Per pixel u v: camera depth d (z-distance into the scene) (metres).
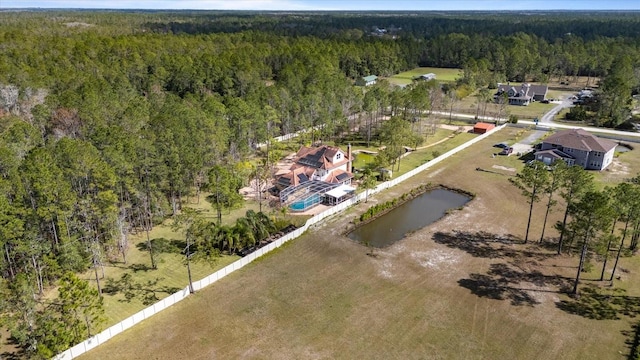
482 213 77.12
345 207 79.19
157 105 107.62
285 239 67.12
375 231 72.25
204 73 154.25
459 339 47.31
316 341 47.09
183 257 62.97
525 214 76.44
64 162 58.31
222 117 93.00
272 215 74.69
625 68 175.00
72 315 44.97
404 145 107.75
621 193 54.03
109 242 61.22
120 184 63.25
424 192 88.50
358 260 62.56
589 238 58.81
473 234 69.69
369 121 134.25
